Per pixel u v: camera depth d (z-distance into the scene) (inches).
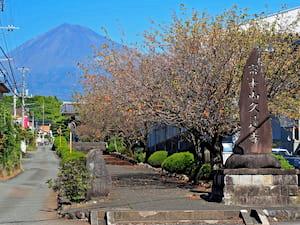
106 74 1211.2
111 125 1600.6
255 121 598.5
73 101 1969.7
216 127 770.8
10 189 956.6
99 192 630.5
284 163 709.9
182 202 600.1
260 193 581.0
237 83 748.6
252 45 757.9
